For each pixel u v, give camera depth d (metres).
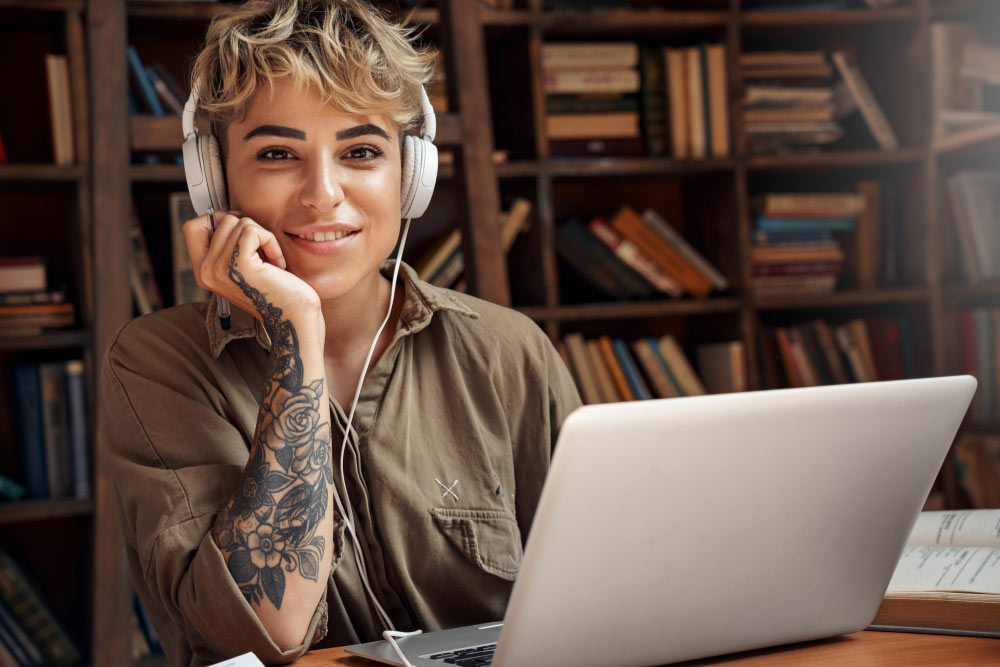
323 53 1.11
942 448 0.85
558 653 0.76
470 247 2.33
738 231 2.90
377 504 1.17
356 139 1.13
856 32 3.15
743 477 0.77
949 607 0.89
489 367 1.29
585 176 2.95
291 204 1.12
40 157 2.75
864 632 0.94
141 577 1.18
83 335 2.41
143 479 1.05
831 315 3.21
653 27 2.90
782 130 2.97
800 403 0.77
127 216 2.24
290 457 1.00
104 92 2.21
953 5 2.94
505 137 2.99
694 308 2.88
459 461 1.23
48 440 2.45
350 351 1.23
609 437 0.70
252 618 0.93
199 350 1.17
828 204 3.01
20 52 2.74
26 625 2.43
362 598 1.16
